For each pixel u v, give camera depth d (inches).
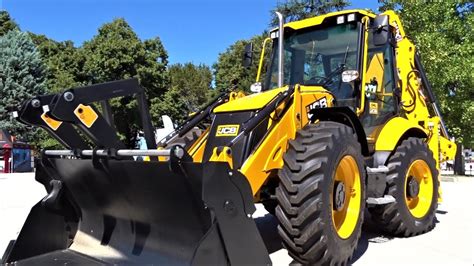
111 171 151.9
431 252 195.3
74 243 177.9
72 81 1120.2
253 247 134.0
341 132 166.9
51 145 992.9
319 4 885.8
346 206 177.3
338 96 210.4
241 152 159.0
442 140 290.2
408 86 263.7
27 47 1152.8
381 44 201.5
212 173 127.9
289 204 153.9
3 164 918.4
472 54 604.4
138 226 158.9
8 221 272.4
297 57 228.8
